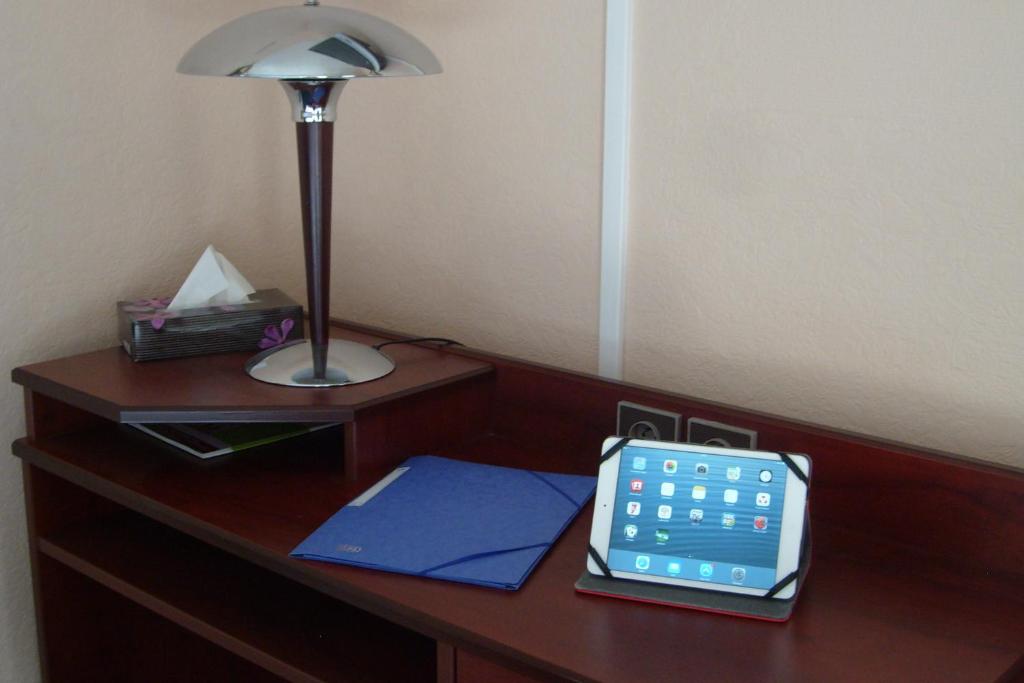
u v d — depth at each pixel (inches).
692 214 49.9
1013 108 39.8
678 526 37.5
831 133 44.8
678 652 33.1
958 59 40.8
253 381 50.4
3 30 53.3
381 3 60.3
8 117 54.2
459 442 52.2
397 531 40.9
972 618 35.6
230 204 64.7
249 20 42.9
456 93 58.1
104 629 57.6
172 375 51.7
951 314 42.9
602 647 33.3
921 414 44.4
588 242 54.2
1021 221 40.3
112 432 54.1
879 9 42.5
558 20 52.8
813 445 42.5
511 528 41.2
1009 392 41.8
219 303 57.5
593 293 54.6
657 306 52.2
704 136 48.7
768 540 36.6
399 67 42.5
